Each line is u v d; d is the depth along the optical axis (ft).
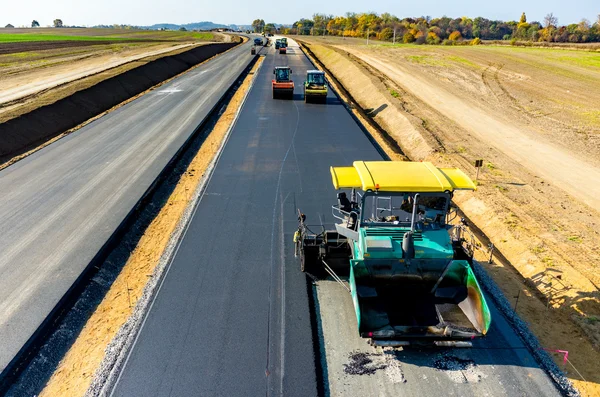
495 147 76.28
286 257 38.37
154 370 26.40
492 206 50.67
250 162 61.46
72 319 32.12
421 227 30.48
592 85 128.16
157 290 33.83
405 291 30.45
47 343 29.58
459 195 56.08
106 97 102.89
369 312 28.73
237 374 26.04
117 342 29.17
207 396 24.59
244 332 29.43
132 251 41.34
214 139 74.02
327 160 62.18
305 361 26.94
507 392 24.98
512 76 140.97
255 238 41.45
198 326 29.99
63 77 120.78
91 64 150.82
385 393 24.85
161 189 54.54
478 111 100.53
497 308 32.45
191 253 38.93
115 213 46.39
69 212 46.85
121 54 184.85
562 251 41.01
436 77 138.31
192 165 62.69
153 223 46.47
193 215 46.09
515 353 27.94
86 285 35.70
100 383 25.85
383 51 205.57
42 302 32.86
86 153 65.67
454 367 26.71
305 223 44.06
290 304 32.22
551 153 73.15
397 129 87.81
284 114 88.43
